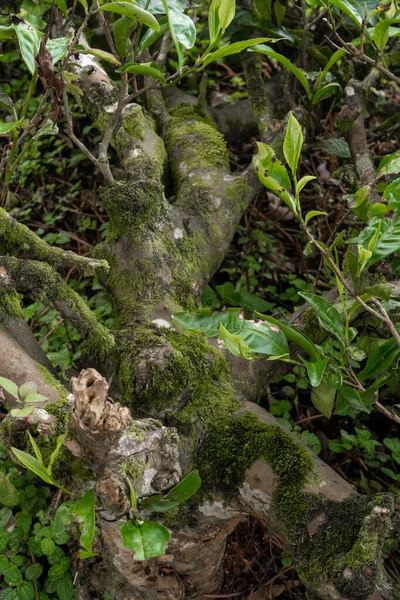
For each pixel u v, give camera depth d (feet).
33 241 6.33
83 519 4.91
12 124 5.92
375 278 6.64
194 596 6.93
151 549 4.87
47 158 11.41
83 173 11.27
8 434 5.62
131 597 6.53
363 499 5.53
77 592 6.77
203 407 6.08
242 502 5.89
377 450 8.30
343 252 9.64
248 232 10.08
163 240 7.13
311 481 5.64
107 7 5.64
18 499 7.30
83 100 8.49
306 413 8.65
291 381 8.44
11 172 7.22
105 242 7.16
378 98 10.95
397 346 5.54
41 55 5.64
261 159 4.85
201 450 5.99
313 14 10.14
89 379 4.64
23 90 12.01
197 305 7.09
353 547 5.13
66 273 10.20
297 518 5.51
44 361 6.39
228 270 9.64
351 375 5.58
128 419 4.96
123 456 5.02
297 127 4.90
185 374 5.99
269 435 5.90
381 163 6.11
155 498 5.28
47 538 6.91
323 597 5.28
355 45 7.76
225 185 8.00
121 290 6.91
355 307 5.34
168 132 8.87
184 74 6.12
